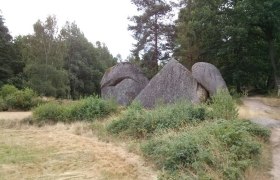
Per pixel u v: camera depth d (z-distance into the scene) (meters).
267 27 26.50
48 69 34.41
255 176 7.57
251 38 26.67
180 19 29.78
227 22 25.33
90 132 13.16
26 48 35.31
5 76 39.94
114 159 9.60
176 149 8.53
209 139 8.62
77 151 10.42
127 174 8.33
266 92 27.95
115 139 11.95
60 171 8.48
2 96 21.64
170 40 31.70
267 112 16.52
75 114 15.66
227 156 7.86
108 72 20.83
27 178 7.87
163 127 11.57
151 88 17.05
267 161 8.79
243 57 26.78
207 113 12.26
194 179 7.29
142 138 11.70
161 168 8.56
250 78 27.58
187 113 12.19
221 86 16.67
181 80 16.84
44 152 10.26
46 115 15.70
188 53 27.09
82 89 56.97
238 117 12.65
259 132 10.73
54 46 35.53
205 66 17.06
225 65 27.64
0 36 42.78
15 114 17.38
